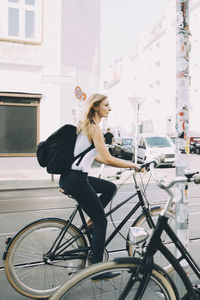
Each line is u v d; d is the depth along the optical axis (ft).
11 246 9.18
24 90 42.57
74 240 9.52
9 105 42.42
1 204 23.84
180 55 9.05
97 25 49.26
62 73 44.50
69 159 8.55
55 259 9.32
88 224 9.71
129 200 10.32
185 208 8.71
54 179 36.45
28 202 24.62
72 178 8.57
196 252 13.48
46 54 43.50
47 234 9.40
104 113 8.72
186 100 9.08
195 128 120.16
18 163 43.21
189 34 9.10
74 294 5.61
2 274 11.41
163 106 147.43
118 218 15.30
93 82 49.49
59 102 44.11
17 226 17.79
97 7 49.19
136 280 5.90
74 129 8.67
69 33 45.57
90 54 48.55
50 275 9.61
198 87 118.93
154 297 6.06
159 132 151.64
